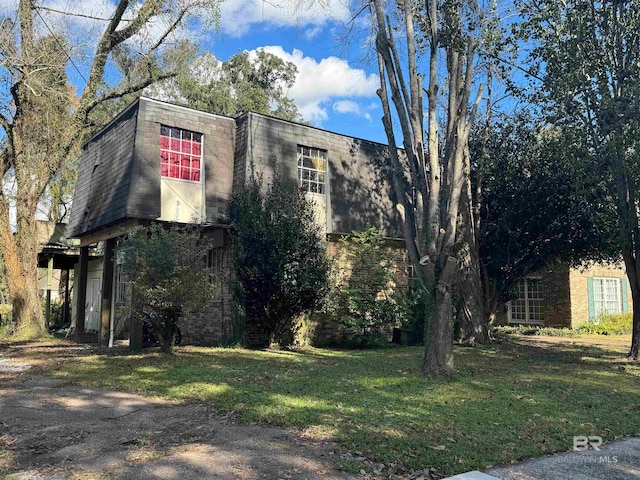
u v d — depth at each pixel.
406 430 5.70
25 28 14.52
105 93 19.94
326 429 5.72
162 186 13.20
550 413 6.70
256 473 4.46
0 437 5.49
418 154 9.96
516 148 15.38
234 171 14.41
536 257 16.02
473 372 9.80
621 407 7.20
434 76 9.74
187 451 5.04
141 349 12.84
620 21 10.92
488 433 5.70
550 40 11.67
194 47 20.14
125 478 4.33
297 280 13.02
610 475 4.59
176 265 11.09
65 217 28.94
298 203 13.32
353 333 14.94
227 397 7.32
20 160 17.17
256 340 13.92
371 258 15.29
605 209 12.88
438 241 9.30
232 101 31.55
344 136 16.58
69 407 6.90
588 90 10.95
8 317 19.84
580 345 16.00
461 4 10.40
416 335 15.77
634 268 12.05
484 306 16.20
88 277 20.36
